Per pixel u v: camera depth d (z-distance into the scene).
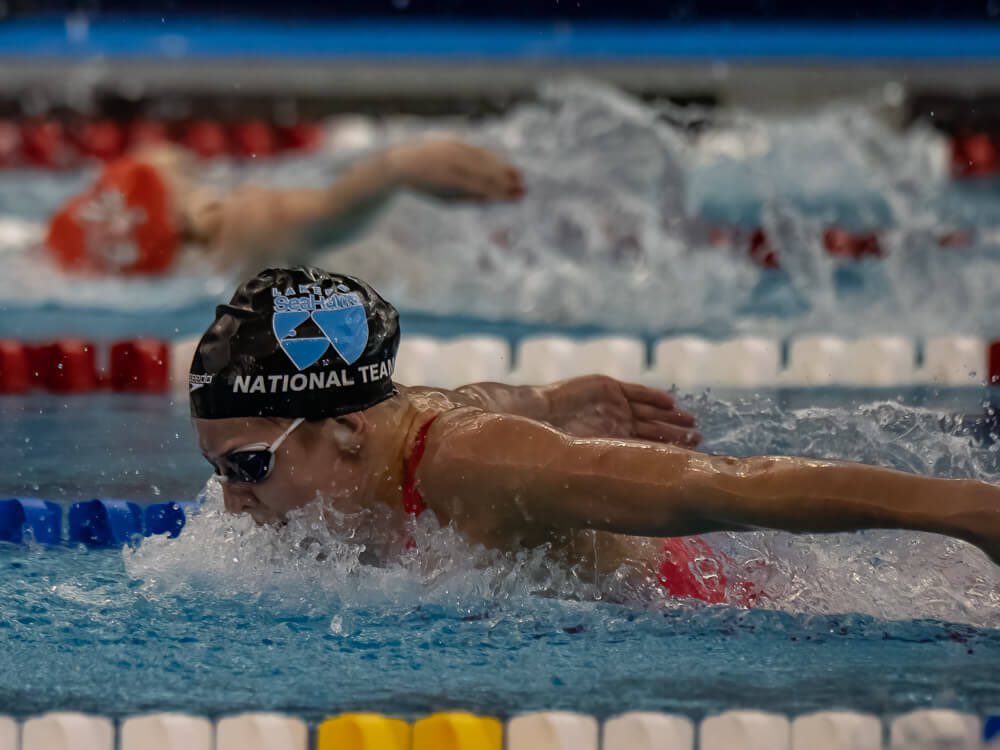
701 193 25.83
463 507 8.48
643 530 8.11
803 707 7.21
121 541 10.67
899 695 7.40
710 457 8.05
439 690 7.44
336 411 8.51
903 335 18.91
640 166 25.66
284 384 8.38
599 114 26.34
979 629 8.55
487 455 8.37
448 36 41.03
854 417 12.14
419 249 23.28
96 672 7.70
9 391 16.72
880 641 8.30
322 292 8.62
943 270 22.39
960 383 16.80
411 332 19.23
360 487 8.66
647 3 42.56
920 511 7.56
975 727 7.00
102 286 22.06
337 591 8.90
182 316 19.92
